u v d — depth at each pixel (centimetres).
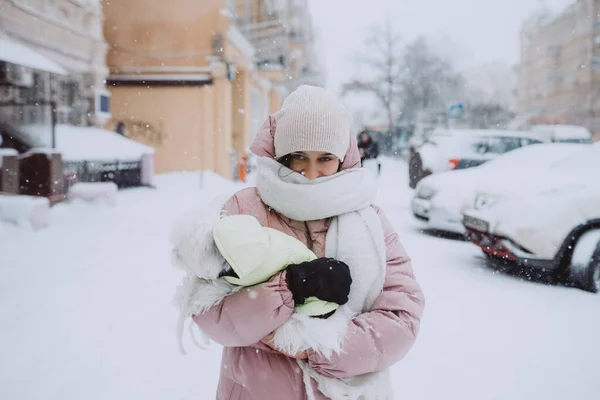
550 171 561
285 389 137
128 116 1711
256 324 126
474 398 292
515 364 334
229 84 1741
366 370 131
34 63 884
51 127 977
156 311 419
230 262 123
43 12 1173
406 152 4106
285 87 3222
